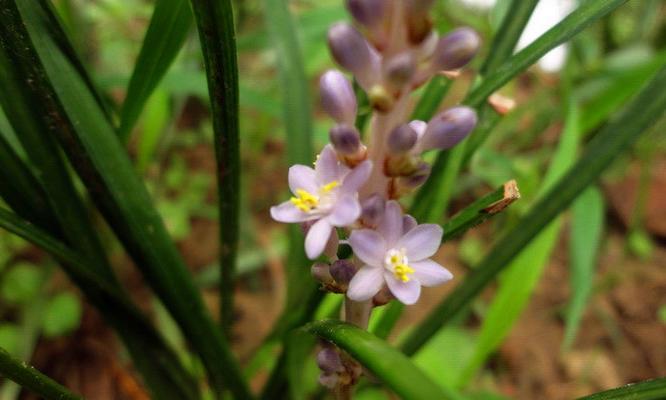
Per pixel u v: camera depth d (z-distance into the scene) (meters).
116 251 0.14
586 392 0.14
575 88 0.16
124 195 0.07
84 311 0.13
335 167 0.05
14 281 0.13
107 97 0.10
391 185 0.05
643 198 0.17
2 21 0.06
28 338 0.12
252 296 0.15
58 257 0.07
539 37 0.07
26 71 0.06
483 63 0.08
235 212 0.08
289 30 0.10
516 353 0.15
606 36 0.19
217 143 0.07
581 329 0.15
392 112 0.05
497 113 0.08
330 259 0.06
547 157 0.18
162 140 0.17
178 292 0.08
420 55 0.05
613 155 0.08
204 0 0.06
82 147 0.07
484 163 0.15
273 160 0.18
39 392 0.06
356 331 0.05
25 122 0.07
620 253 0.17
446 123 0.05
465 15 0.17
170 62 0.07
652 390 0.05
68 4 0.11
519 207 0.14
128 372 0.13
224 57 0.06
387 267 0.05
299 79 0.10
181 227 0.16
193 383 0.10
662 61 0.11
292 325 0.08
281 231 0.16
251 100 0.12
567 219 0.18
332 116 0.05
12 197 0.08
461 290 0.09
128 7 0.17
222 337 0.09
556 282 0.16
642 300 0.16
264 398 0.09
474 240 0.17
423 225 0.05
